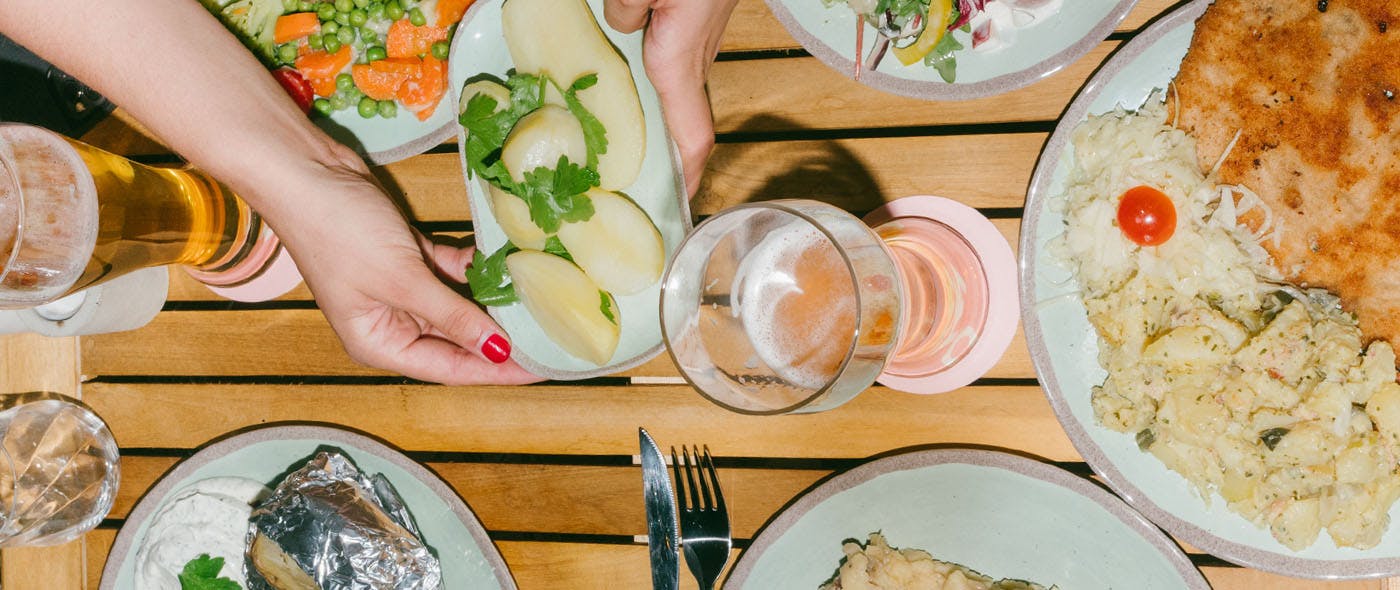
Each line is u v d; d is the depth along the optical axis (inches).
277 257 60.7
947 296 53.5
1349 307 48.9
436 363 55.7
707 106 51.5
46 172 49.7
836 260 43.0
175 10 44.3
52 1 41.8
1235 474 48.6
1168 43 50.0
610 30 52.9
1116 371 50.1
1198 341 48.1
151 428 63.0
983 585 51.5
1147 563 50.3
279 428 58.8
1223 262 48.7
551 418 59.6
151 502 59.2
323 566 52.5
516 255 51.8
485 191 53.8
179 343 63.0
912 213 54.9
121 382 63.5
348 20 59.1
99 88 45.3
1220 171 49.5
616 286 52.3
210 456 59.2
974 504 52.5
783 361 45.1
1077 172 51.5
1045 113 54.4
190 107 44.8
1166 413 48.9
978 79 52.5
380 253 48.5
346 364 61.6
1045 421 54.6
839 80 56.4
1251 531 49.6
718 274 46.0
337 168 48.8
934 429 55.7
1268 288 50.1
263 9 59.9
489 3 52.9
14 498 58.8
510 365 56.2
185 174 56.1
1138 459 51.0
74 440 60.7
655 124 52.5
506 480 59.9
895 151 56.1
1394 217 46.9
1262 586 52.8
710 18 46.5
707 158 54.6
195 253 56.8
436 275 58.2
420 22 57.7
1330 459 48.0
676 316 45.2
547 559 59.1
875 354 43.0
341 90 59.1
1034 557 52.0
